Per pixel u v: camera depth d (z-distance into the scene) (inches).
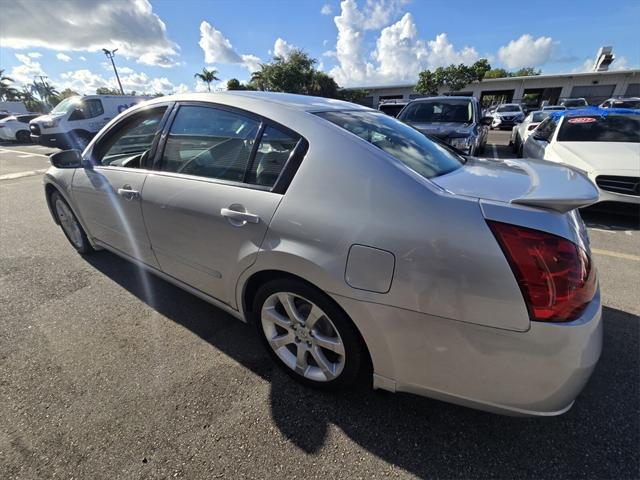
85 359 83.7
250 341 90.4
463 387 55.1
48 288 115.7
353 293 57.4
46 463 59.5
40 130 450.9
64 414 68.7
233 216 70.4
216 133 78.7
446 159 79.6
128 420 67.4
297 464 59.6
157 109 92.9
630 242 151.2
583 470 58.1
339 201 59.4
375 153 61.2
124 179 95.5
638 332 91.4
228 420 67.6
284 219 63.9
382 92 1652.3
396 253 53.4
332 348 66.8
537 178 64.7
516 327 48.6
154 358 84.1
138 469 58.6
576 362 49.1
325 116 72.6
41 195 244.4
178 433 64.8
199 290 88.7
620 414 68.0
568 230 50.4
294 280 65.5
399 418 67.7
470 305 49.9
